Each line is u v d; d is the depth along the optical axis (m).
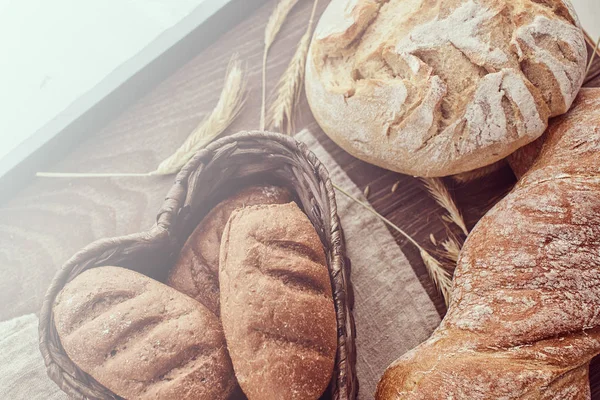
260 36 0.71
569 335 0.51
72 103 0.69
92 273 0.54
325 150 0.66
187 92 0.70
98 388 0.53
